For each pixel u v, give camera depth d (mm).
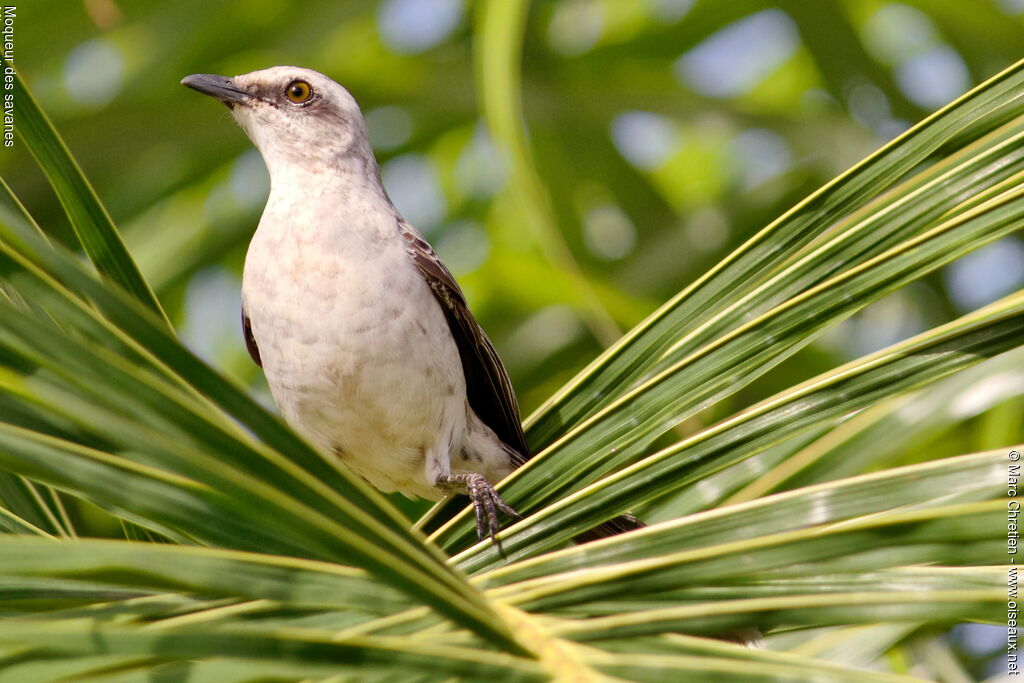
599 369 5703
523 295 12422
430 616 3746
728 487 6500
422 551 3568
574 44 13750
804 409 4535
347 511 3375
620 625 3662
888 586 4055
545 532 4672
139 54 11367
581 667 3467
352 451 8539
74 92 11852
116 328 3367
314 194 8609
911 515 3711
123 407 3193
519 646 3535
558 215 12875
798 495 3996
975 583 4047
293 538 3711
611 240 13484
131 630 3240
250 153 12453
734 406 11383
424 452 8562
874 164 5184
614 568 3842
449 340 8484
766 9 13539
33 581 4129
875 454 6750
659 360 5484
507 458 8906
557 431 5699
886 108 12641
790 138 12617
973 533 3682
